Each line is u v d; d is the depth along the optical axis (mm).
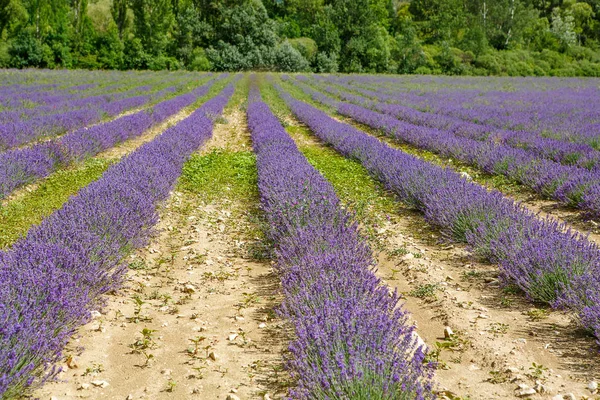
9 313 3379
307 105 22891
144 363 3791
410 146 14320
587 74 69188
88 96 25250
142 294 5062
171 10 68938
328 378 2936
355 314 3521
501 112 19625
